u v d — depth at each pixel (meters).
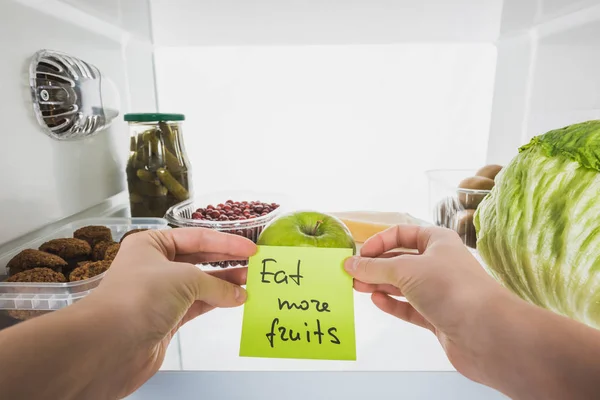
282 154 0.73
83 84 0.48
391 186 0.73
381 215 0.60
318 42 0.67
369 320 0.43
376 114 0.71
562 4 0.49
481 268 0.30
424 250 0.35
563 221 0.33
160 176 0.52
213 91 0.70
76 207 0.50
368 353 0.38
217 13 0.58
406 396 0.31
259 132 0.72
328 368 0.36
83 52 0.50
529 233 0.35
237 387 0.31
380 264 0.31
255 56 0.69
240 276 0.39
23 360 0.21
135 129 0.53
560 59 0.52
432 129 0.71
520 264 0.36
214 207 0.55
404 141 0.72
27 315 0.35
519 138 0.61
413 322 0.39
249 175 0.73
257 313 0.32
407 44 0.68
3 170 0.40
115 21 0.55
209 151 0.72
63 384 0.22
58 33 0.46
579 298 0.32
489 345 0.27
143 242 0.32
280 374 0.31
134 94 0.63
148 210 0.53
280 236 0.34
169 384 0.31
